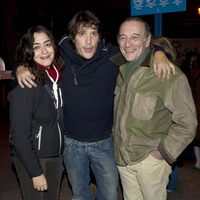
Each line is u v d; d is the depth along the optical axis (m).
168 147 2.46
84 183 3.03
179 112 2.39
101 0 12.30
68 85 2.75
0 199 4.09
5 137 6.81
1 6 11.44
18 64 2.48
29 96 2.37
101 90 2.76
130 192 2.81
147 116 2.46
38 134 2.51
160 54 2.54
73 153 2.90
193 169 4.74
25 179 2.60
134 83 2.50
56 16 11.49
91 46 2.67
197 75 4.40
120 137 2.65
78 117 2.81
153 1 3.63
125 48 2.55
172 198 3.95
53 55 2.55
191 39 9.88
